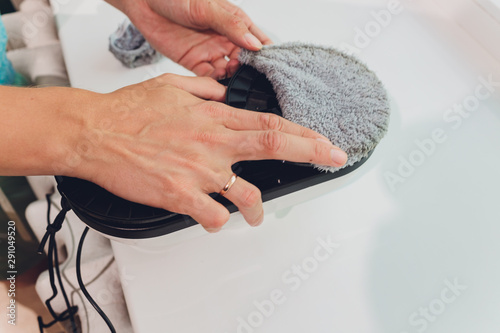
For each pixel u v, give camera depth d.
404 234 0.49
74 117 0.41
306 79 0.46
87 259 0.60
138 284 0.47
